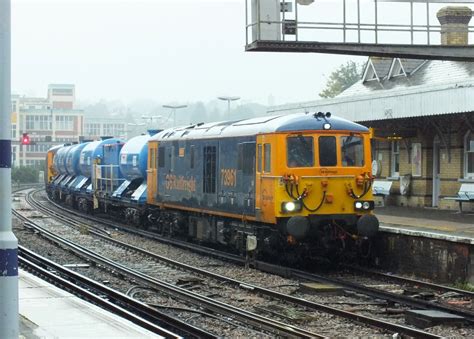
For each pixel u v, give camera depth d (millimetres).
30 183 120500
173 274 26438
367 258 27859
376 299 21328
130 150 43844
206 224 32125
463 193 33750
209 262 29375
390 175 41250
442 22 42906
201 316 19016
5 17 10656
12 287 10734
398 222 29719
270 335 16688
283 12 21938
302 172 25344
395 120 36688
